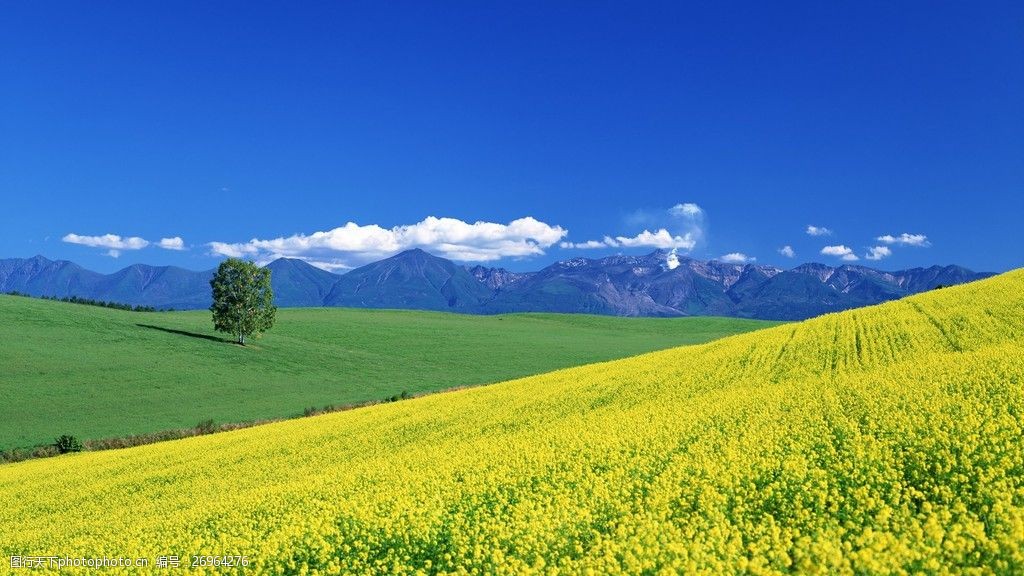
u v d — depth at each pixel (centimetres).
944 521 872
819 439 1512
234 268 9506
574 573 924
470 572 1079
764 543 875
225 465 2967
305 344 9869
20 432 5375
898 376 2314
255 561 1284
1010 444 1216
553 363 9100
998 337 3164
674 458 1548
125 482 2869
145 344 8781
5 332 8506
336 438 3275
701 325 14900
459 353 9806
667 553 902
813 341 4075
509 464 1791
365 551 1267
